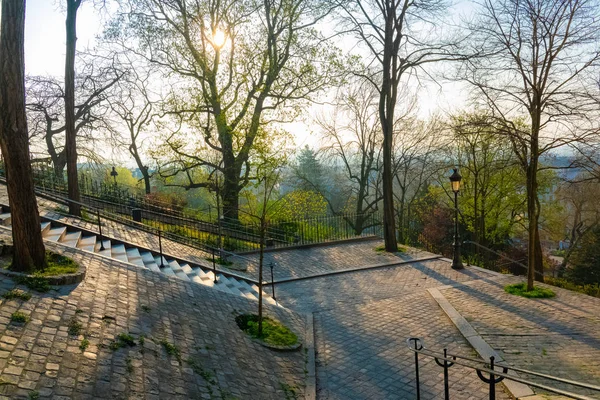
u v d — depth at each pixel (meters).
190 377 5.71
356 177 32.09
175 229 19.17
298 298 12.01
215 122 21.52
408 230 35.00
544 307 10.23
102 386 4.76
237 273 14.17
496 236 30.67
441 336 8.84
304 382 6.89
